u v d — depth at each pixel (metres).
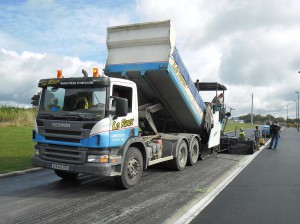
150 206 6.12
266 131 29.25
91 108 6.80
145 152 7.98
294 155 15.02
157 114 11.23
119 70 9.35
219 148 14.48
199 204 6.33
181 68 9.74
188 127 11.94
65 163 6.90
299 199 6.82
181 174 9.52
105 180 8.33
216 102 13.42
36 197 6.61
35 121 7.44
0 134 18.67
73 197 6.66
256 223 5.29
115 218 5.38
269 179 8.96
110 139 6.73
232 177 9.21
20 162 10.50
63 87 7.25
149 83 9.58
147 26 8.97
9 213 5.53
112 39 9.46
